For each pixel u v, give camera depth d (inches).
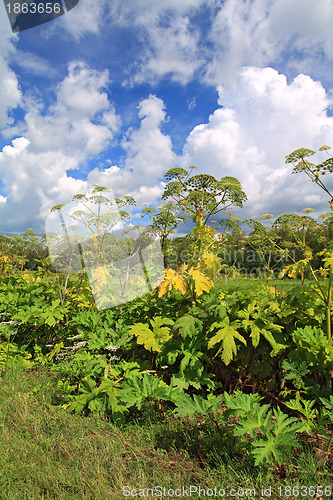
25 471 89.3
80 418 116.7
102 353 152.2
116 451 97.0
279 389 126.0
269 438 82.2
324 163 121.9
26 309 194.4
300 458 90.5
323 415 93.7
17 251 337.4
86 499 78.0
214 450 95.7
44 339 199.6
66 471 88.6
